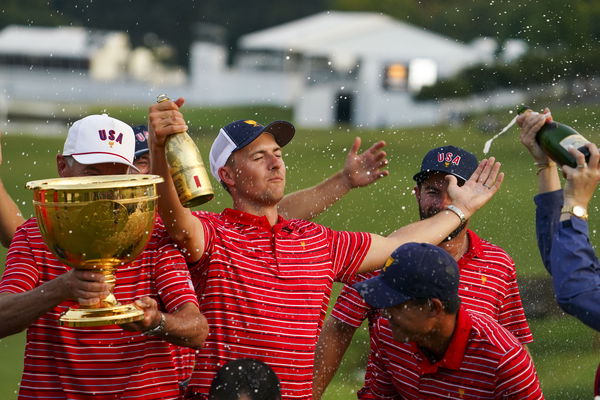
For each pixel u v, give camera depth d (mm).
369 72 159125
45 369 13797
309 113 159375
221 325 14734
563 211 13078
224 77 192625
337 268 15625
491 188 16422
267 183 15508
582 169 13031
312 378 15641
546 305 28516
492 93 137000
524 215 39375
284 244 15203
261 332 14758
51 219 12445
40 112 162250
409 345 15141
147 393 13969
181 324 13234
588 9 118375
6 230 17109
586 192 13023
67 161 14859
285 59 187000
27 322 12906
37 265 14008
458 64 155750
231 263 14828
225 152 15664
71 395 13781
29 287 13805
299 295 15000
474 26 182750
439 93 146375
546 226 13938
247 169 15477
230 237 15016
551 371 24516
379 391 16547
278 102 185500
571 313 12727
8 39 195125
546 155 13891
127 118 150875
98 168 14742
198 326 13531
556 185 14070
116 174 14914
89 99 187500
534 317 28406
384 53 159125
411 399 15398
